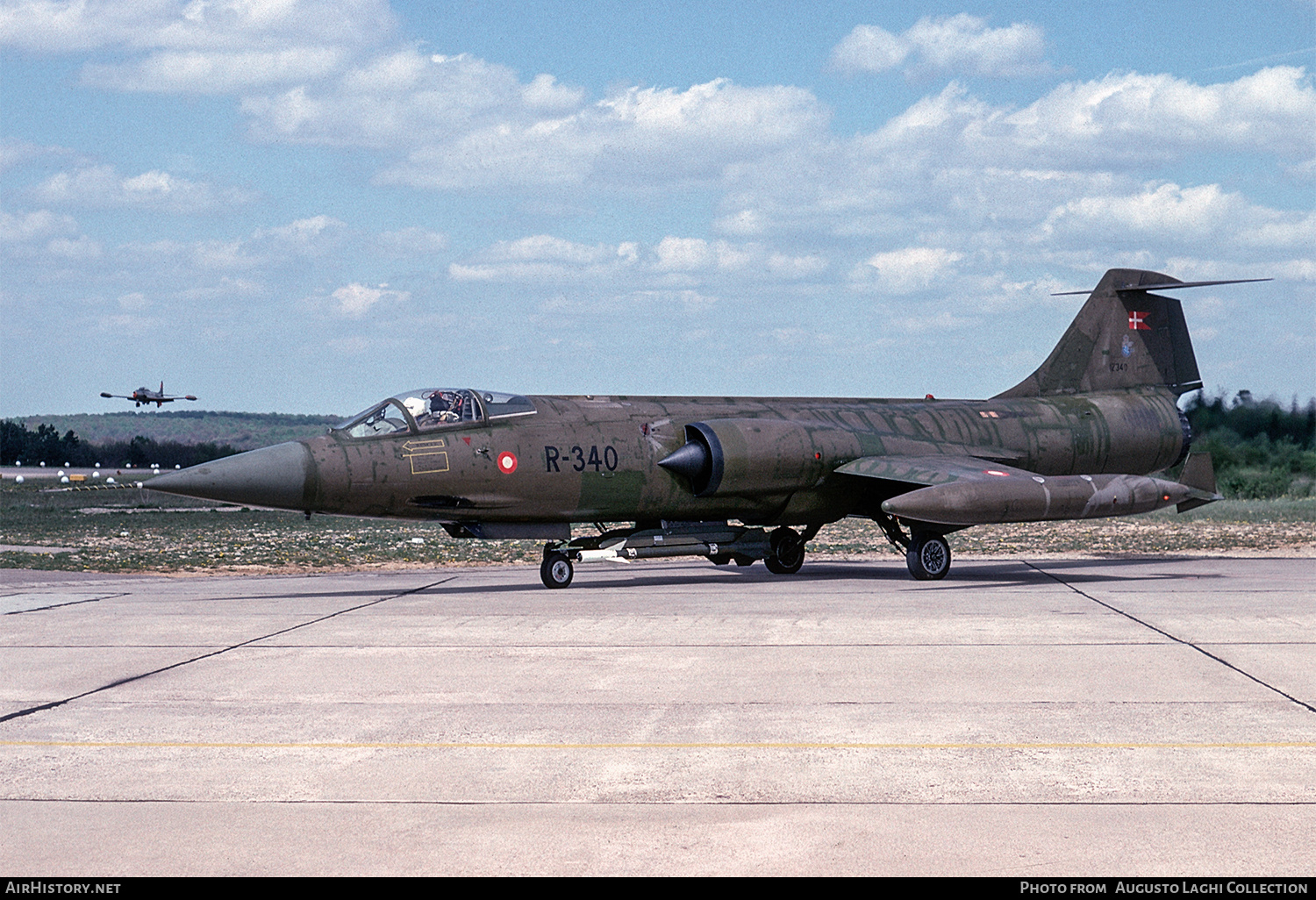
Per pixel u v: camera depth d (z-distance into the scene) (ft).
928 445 65.57
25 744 23.17
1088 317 75.46
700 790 19.63
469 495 54.85
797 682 29.09
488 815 18.38
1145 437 73.77
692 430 60.75
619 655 33.32
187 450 447.01
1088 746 22.36
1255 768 20.74
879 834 17.30
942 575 59.82
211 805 18.99
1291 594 48.24
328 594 53.52
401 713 25.80
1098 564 69.56
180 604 48.19
